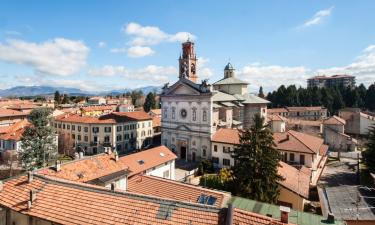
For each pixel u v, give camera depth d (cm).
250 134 3731
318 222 2344
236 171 3731
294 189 3697
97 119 8538
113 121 8394
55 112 10431
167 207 1869
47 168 2897
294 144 5575
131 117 9162
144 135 9544
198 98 6969
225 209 1781
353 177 5503
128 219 1830
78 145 8556
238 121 8100
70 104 18512
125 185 3350
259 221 1706
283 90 15912
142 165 4441
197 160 7075
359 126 10356
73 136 8700
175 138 7581
